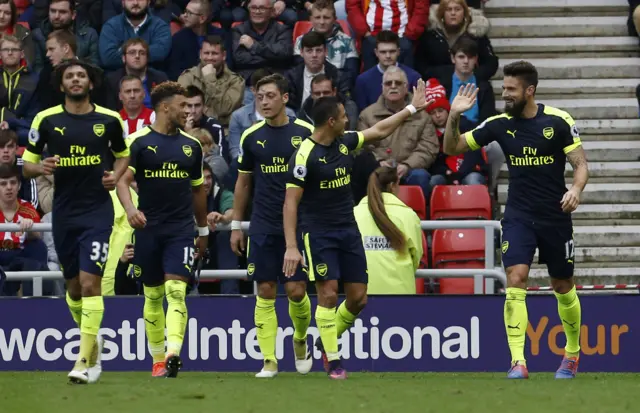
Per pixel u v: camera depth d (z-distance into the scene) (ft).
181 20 171.12
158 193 108.78
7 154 139.03
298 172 103.45
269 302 112.57
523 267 104.27
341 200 105.50
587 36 179.11
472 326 127.03
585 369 126.82
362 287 107.14
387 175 126.62
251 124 148.15
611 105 172.04
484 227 127.54
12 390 91.35
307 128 111.34
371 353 127.34
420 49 163.94
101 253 100.22
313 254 104.99
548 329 126.93
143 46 154.81
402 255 126.31
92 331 99.81
